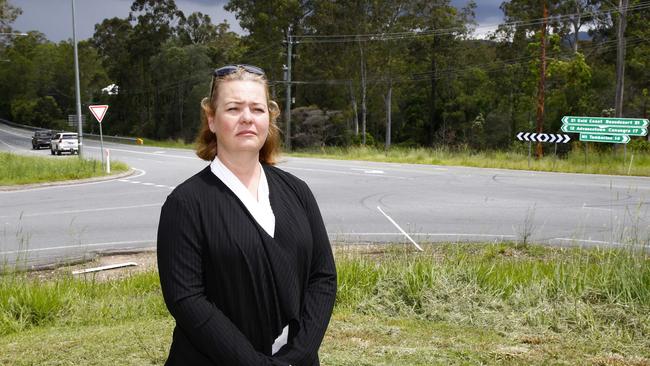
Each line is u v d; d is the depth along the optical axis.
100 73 108.38
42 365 4.44
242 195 2.16
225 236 2.08
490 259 8.38
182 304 2.02
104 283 7.32
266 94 2.27
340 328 5.23
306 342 2.12
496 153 33.88
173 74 77.94
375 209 14.16
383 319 5.62
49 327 5.81
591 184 19.95
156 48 83.06
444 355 4.47
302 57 61.16
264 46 61.78
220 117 2.20
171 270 2.06
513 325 5.35
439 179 21.72
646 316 5.34
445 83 61.53
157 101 82.50
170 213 2.11
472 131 57.59
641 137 36.12
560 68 44.38
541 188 18.64
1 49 69.19
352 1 55.16
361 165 29.55
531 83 51.53
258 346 2.12
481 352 4.54
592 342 4.85
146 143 66.81
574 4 53.59
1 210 15.06
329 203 15.20
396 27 55.38
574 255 8.09
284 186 2.32
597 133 28.75
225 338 1.99
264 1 60.66
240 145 2.18
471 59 62.19
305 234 2.23
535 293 6.02
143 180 22.84
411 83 63.41
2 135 86.12
